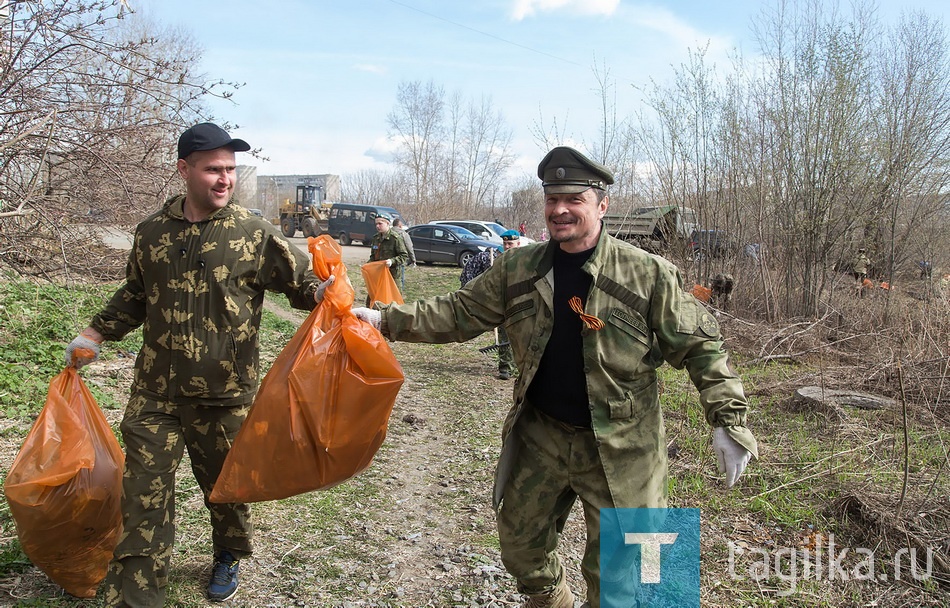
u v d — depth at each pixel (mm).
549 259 2688
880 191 11305
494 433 6270
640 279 2596
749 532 4281
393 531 4168
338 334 2766
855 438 5766
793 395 6949
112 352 7234
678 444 5695
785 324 10500
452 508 4574
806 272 11445
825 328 10242
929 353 7461
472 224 28125
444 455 5652
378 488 4855
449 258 24062
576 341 2621
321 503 4504
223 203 2955
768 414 6711
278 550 3809
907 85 11320
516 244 8586
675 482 4965
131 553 2826
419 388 7969
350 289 2871
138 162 6680
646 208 12359
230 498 2738
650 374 2656
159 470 2906
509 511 2791
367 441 2779
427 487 4938
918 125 11328
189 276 2920
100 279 7473
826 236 11523
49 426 2941
